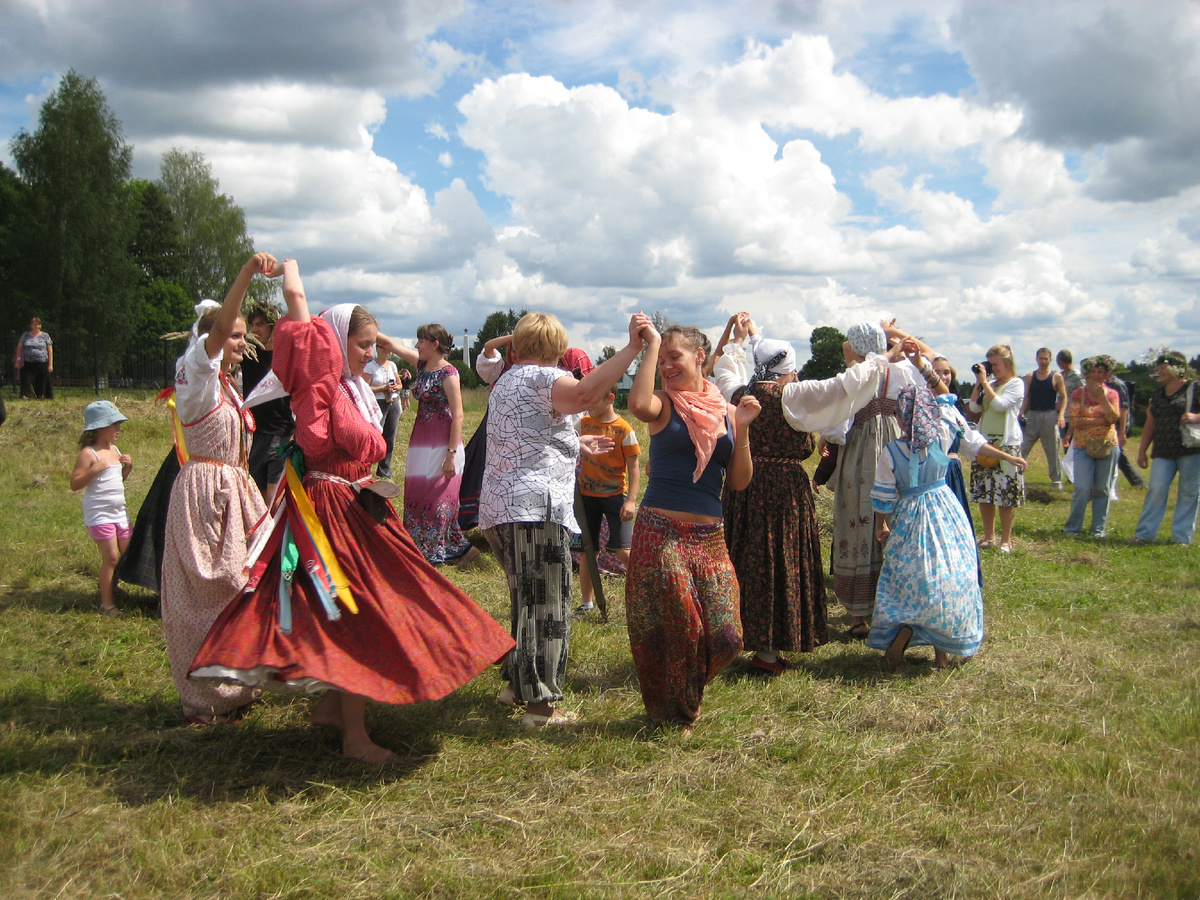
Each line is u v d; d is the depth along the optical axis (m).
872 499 4.85
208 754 3.54
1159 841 2.93
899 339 5.27
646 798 3.26
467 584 6.54
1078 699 4.29
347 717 3.55
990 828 3.04
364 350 3.94
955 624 4.65
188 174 55.97
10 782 3.14
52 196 38.31
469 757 3.58
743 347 5.21
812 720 4.05
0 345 28.08
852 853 2.89
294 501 3.48
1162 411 8.95
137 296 42.50
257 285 53.94
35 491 9.41
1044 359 12.37
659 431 3.92
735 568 4.68
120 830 2.88
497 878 2.72
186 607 3.86
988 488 8.34
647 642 3.87
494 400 3.97
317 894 2.63
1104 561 7.91
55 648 4.72
